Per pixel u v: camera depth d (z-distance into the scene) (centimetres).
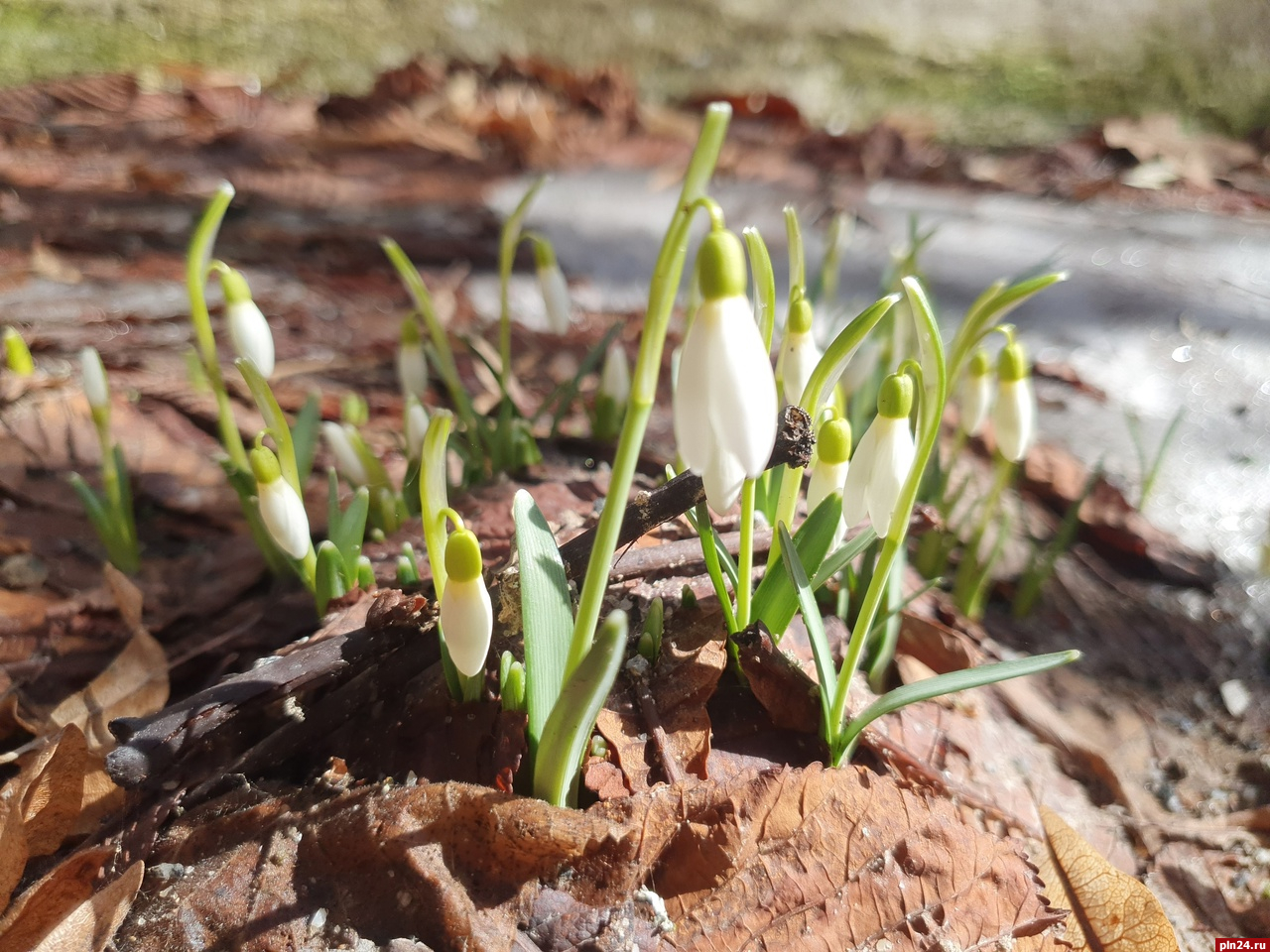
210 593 18
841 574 17
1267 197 53
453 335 31
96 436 22
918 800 12
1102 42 68
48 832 12
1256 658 19
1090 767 16
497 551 17
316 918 10
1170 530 23
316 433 19
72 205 39
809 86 66
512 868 11
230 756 13
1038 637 20
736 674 14
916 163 56
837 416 13
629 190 50
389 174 49
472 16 70
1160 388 31
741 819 12
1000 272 41
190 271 16
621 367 21
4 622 16
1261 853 15
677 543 15
